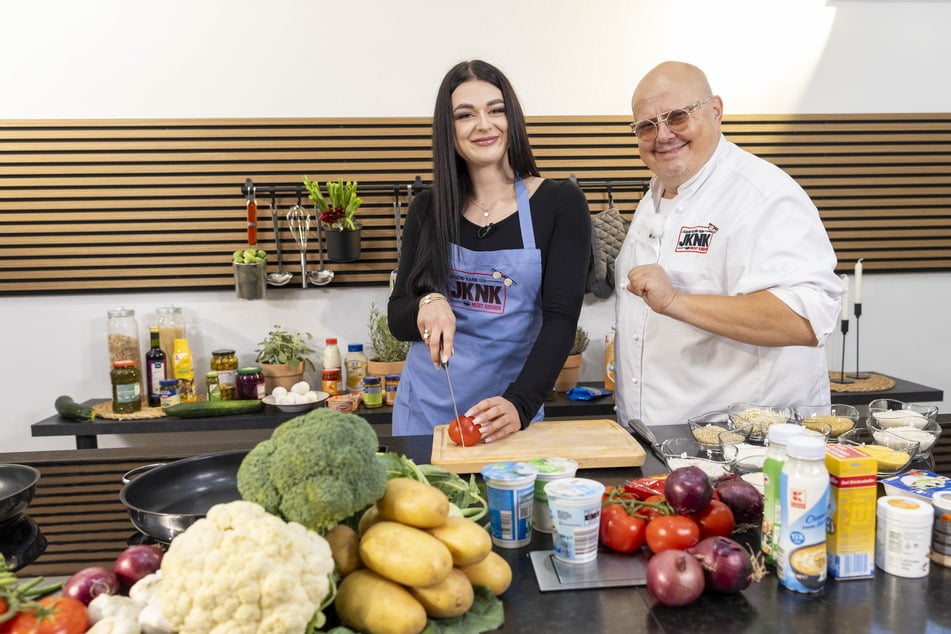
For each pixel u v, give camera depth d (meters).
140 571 1.08
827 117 3.38
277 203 3.28
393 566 0.96
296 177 3.26
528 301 2.04
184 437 3.38
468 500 1.31
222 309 3.32
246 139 3.23
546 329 1.91
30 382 3.27
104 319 3.28
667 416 2.14
